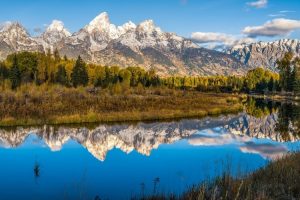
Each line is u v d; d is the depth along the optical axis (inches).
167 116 2182.6
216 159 1087.6
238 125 2043.6
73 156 1112.8
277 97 4726.9
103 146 1300.4
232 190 569.0
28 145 1282.0
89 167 965.2
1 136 1435.8
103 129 1685.5
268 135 1688.0
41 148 1234.6
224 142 1464.1
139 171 922.1
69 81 4357.8
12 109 1784.0
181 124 1988.2
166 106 2423.7
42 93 2488.9
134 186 772.6
